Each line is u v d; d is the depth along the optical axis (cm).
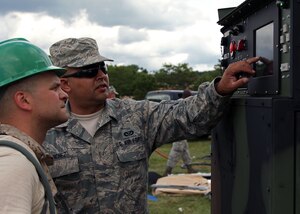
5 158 127
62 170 221
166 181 657
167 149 1131
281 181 179
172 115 233
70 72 228
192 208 550
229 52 271
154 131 237
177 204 570
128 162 228
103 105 237
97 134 229
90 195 223
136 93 3403
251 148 206
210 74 2678
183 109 232
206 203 570
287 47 182
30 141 141
